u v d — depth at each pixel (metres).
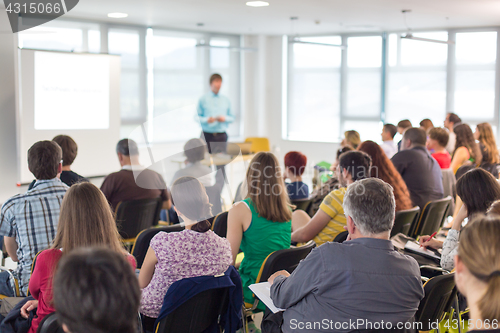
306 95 9.38
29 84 5.42
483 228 1.03
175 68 8.20
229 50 8.95
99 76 6.07
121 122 7.53
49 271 1.77
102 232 1.81
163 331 1.87
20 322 1.91
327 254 1.53
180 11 6.25
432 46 8.17
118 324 0.86
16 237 2.38
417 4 5.72
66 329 0.89
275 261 2.13
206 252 1.94
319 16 6.75
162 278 1.93
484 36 7.77
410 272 1.53
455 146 5.12
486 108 7.91
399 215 3.00
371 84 8.73
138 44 7.65
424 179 3.88
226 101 7.63
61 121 5.74
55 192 2.39
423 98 8.37
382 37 8.52
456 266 1.08
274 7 5.98
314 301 1.54
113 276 0.87
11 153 5.46
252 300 2.43
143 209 3.52
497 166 4.70
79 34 6.89
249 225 2.41
